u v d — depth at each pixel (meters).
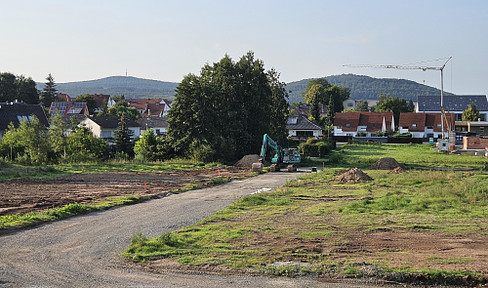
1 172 42.91
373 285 12.16
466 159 65.25
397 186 33.31
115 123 89.19
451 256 14.23
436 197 26.31
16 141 57.94
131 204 27.17
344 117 122.88
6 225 19.94
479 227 18.64
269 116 69.44
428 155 72.81
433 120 118.19
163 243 16.47
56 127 57.78
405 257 14.18
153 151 63.03
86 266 14.27
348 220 20.56
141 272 13.55
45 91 150.00
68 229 19.91
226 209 24.45
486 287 11.83
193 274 13.23
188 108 62.75
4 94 119.44
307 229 18.75
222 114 64.75
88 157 55.62
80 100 140.75
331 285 12.15
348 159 65.00
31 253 15.91
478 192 26.61
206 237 17.53
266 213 23.06
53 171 46.38
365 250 15.16
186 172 49.31
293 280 12.59
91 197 29.34
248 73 66.69
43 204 26.34
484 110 143.62
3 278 13.03
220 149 62.44
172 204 27.00
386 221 20.00
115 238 18.14
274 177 45.22
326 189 32.62
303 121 111.19
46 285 12.41
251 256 14.74
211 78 67.56
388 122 122.38
